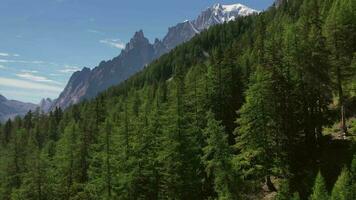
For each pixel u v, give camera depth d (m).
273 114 45.81
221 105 57.78
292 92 48.38
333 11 68.69
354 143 46.47
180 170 43.31
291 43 51.97
